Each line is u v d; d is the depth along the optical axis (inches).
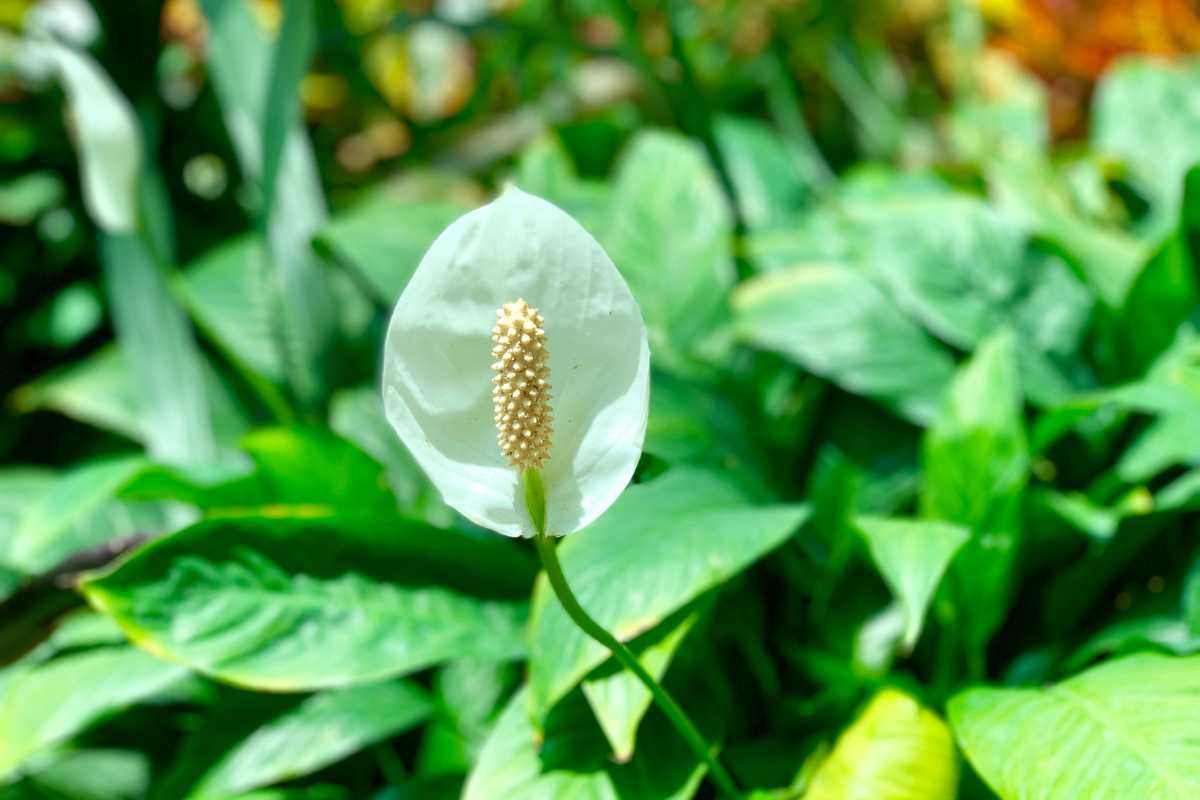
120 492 40.4
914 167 79.3
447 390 30.9
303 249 56.1
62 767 45.1
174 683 41.0
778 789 37.9
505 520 30.8
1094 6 90.4
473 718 41.0
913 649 41.8
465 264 30.6
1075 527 41.4
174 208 72.0
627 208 51.6
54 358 71.9
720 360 47.0
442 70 89.7
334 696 40.6
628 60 70.5
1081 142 95.0
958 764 36.2
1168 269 42.7
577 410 31.0
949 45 93.9
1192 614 36.7
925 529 36.4
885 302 47.7
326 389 55.8
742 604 41.6
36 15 67.0
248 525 38.0
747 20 92.1
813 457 47.0
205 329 46.5
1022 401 43.6
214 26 56.7
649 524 37.8
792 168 68.1
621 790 35.8
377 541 39.3
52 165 73.4
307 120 88.0
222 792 38.9
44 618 39.8
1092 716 34.2
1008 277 48.1
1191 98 65.2
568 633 35.7
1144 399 38.9
